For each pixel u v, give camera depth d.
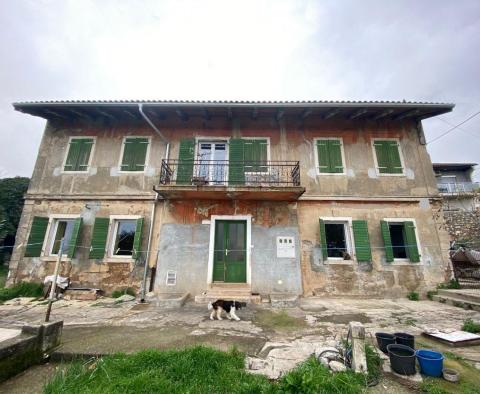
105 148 9.19
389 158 9.07
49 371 3.23
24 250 8.12
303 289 7.80
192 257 7.90
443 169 22.02
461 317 5.57
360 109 8.69
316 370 2.92
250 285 7.62
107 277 7.92
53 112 8.98
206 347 3.53
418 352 3.30
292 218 8.34
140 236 8.16
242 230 8.30
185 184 8.23
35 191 8.73
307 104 8.36
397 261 8.14
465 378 3.04
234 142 8.99
